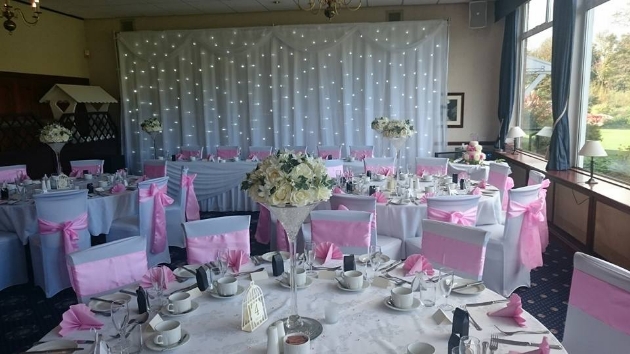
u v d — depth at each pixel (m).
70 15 8.12
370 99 7.72
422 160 5.74
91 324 1.77
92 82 8.59
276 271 2.26
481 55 7.61
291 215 1.79
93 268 2.24
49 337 1.73
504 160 6.90
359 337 1.67
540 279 4.07
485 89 7.69
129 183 5.11
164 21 8.20
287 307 1.93
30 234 4.05
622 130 4.42
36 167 7.02
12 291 4.06
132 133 8.34
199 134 8.18
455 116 7.81
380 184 4.70
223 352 1.59
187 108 8.12
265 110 7.98
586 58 5.13
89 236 3.95
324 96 7.79
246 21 8.01
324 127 7.86
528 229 3.59
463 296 1.98
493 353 1.49
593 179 4.50
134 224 4.41
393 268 2.33
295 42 7.70
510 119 7.32
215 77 7.99
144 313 1.86
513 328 1.70
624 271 1.71
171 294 2.01
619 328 1.69
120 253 2.33
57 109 7.40
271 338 1.51
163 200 4.43
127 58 8.14
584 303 1.83
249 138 8.09
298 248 3.96
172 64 8.05
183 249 5.10
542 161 6.15
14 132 6.88
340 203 3.66
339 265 2.41
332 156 7.02
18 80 7.24
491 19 7.49
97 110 8.38
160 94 8.11
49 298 3.86
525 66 7.18
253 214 6.69
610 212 4.10
